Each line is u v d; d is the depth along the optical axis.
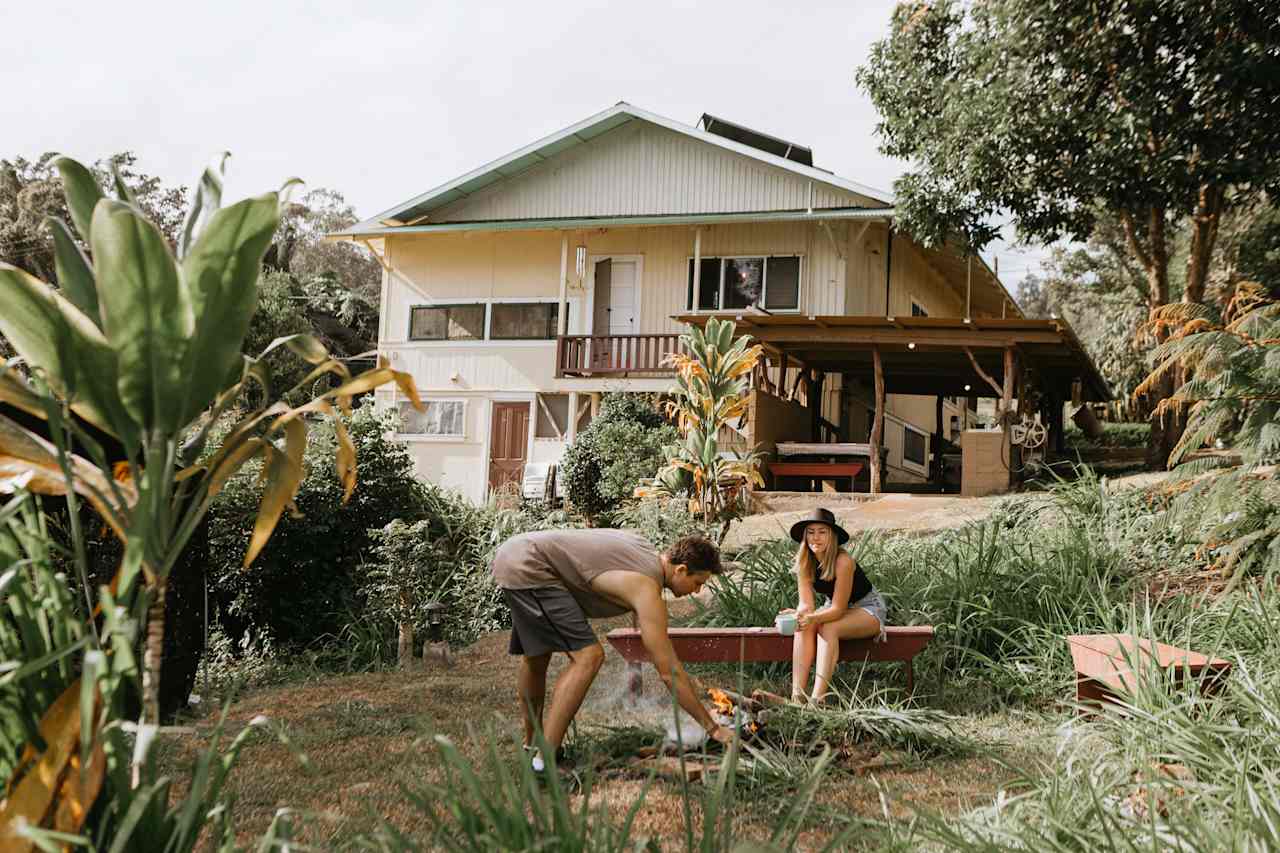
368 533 9.27
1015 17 16.55
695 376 12.95
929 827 3.16
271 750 4.92
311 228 53.88
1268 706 4.18
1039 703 5.93
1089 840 3.01
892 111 19.33
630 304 23.47
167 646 5.81
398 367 24.69
